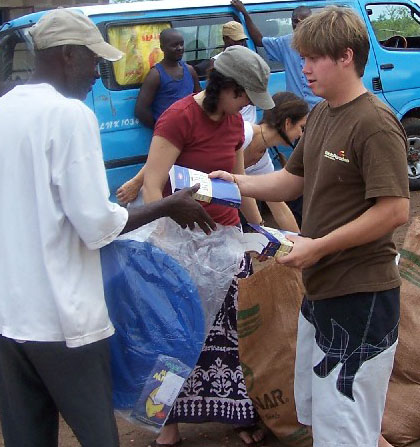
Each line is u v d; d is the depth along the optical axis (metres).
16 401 2.66
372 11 7.86
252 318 3.46
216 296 3.01
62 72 2.58
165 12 6.48
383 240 2.69
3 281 2.47
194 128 3.27
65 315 2.43
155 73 6.19
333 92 2.62
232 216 3.38
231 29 6.69
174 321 2.80
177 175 2.92
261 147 3.86
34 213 2.43
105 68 6.10
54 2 10.61
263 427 3.69
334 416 2.74
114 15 6.17
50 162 2.41
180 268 2.84
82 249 2.51
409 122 8.15
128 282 2.78
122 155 6.20
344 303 2.71
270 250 2.73
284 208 4.11
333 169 2.64
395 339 2.77
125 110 6.20
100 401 2.58
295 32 2.67
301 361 2.97
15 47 6.33
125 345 2.80
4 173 2.45
